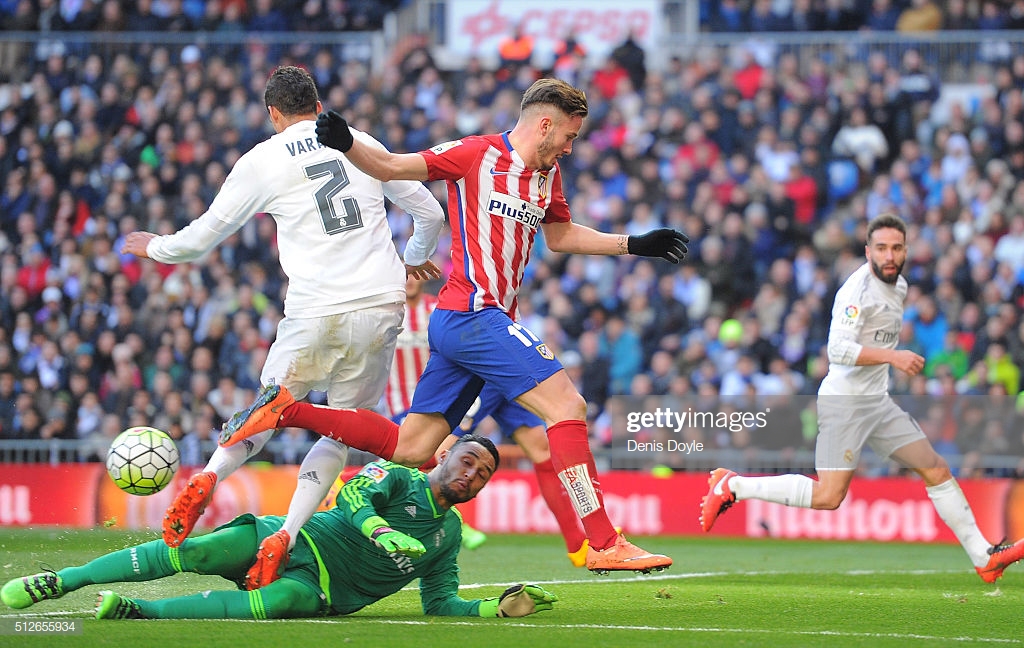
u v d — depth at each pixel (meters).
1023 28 69.75
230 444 21.39
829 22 70.06
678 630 20.50
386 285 22.47
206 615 20.61
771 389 51.66
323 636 18.86
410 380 34.81
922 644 19.42
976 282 57.66
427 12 70.81
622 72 67.25
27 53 69.12
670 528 48.25
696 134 64.44
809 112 65.31
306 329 22.11
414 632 19.56
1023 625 22.33
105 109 66.50
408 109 66.69
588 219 61.97
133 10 71.06
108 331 57.22
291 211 22.22
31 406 53.44
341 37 70.19
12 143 66.50
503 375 21.77
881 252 27.75
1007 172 62.59
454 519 22.67
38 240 62.22
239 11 71.50
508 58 69.69
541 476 28.64
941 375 51.00
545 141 21.69
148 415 53.81
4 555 32.12
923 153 64.88
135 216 63.59
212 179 64.12
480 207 21.81
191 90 67.38
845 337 27.77
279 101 22.66
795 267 58.88
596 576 32.19
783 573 33.72
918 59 67.19
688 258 59.81
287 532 21.03
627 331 55.25
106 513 46.66
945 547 44.19
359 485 21.62
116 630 19.27
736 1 70.81
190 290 57.81
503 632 19.77
